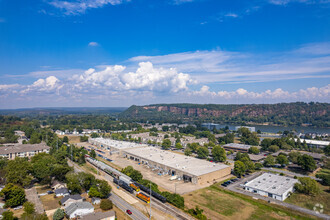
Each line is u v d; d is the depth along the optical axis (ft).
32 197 315.78
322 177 400.06
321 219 271.90
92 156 603.26
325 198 337.31
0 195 283.18
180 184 400.26
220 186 391.24
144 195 324.19
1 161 418.10
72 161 564.30
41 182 362.74
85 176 348.18
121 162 565.12
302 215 281.95
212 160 588.09
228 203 319.06
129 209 291.58
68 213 261.65
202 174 411.54
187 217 273.33
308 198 338.34
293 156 558.15
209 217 275.80
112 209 289.33
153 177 440.04
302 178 365.40
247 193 358.64
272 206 307.58
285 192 343.26
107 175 454.40
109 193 348.79
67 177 345.51
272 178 413.39
